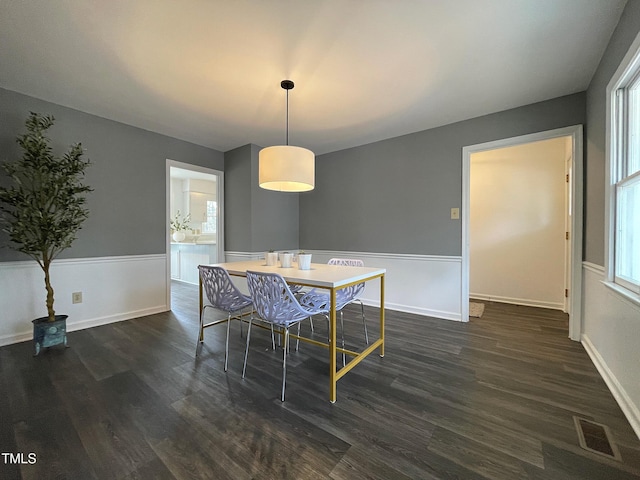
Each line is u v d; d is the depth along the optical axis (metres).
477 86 2.32
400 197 3.47
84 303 2.82
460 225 3.03
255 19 1.60
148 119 2.99
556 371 1.92
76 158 2.40
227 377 1.85
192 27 1.66
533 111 2.61
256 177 3.91
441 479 1.07
